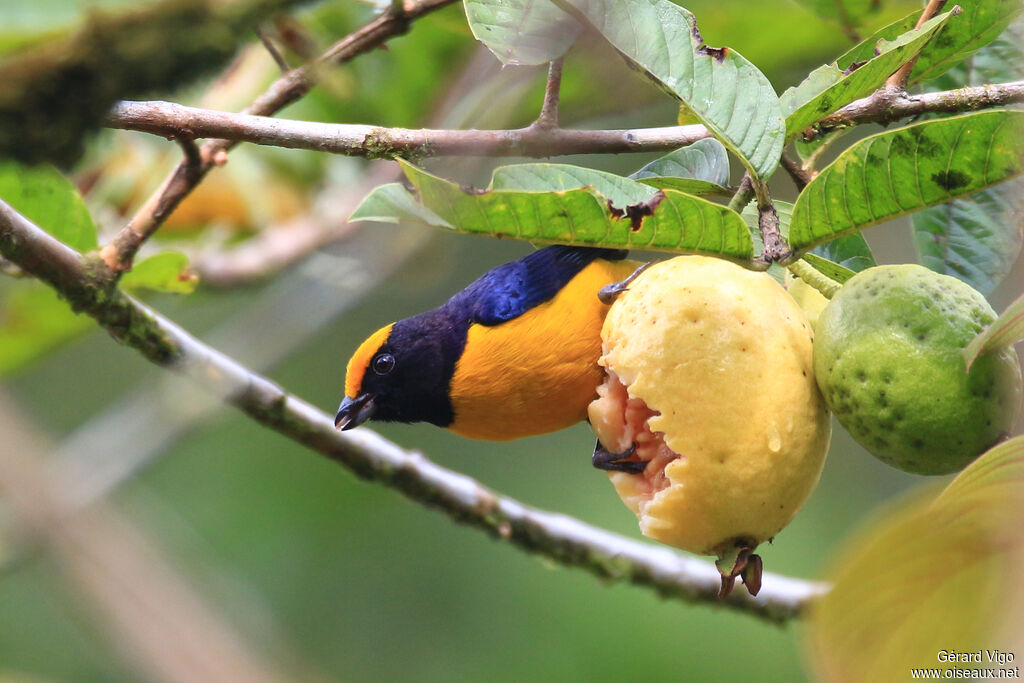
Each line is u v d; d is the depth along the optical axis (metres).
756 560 5.02
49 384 17.16
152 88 3.64
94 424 14.76
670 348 4.81
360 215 4.99
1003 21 6.47
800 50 10.85
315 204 12.74
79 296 7.03
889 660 3.29
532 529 9.20
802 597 9.48
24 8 7.32
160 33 3.53
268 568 15.04
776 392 4.76
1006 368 4.49
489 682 14.16
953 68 7.52
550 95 6.86
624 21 5.44
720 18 10.45
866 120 6.50
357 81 11.54
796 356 4.82
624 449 5.61
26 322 10.38
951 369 4.46
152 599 6.04
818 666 3.38
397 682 14.34
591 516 15.61
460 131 6.82
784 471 4.79
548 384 8.27
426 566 15.20
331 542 15.28
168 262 7.80
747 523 4.87
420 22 9.82
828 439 4.96
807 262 5.45
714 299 4.84
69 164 3.71
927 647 3.26
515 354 8.23
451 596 14.96
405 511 15.57
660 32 5.41
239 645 6.16
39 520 6.13
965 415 4.45
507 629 14.49
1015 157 4.73
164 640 5.96
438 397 8.87
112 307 7.16
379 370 8.97
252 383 8.05
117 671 13.58
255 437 15.85
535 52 5.82
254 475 15.53
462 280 17.23
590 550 9.36
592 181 5.55
